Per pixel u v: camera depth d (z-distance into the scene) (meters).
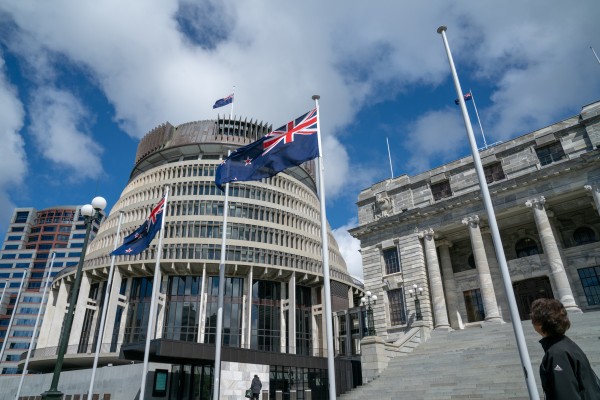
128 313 71.81
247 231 78.38
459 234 42.25
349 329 69.50
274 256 77.12
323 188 17.59
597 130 35.09
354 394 24.62
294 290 75.88
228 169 22.16
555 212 37.97
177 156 91.06
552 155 37.41
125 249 28.98
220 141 88.81
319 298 83.06
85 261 77.62
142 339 69.25
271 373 34.22
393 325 41.06
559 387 4.30
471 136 16.23
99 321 74.44
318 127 19.19
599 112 35.16
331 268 85.75
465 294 41.06
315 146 18.78
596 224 36.62
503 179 39.09
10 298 165.50
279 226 81.81
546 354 4.68
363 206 48.25
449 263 42.16
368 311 42.41
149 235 28.64
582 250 35.69
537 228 36.91
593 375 4.44
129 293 73.06
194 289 73.56
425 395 20.98
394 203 45.69
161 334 69.25
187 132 91.81
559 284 32.31
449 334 33.94
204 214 78.94
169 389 36.53
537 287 37.62
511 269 38.78
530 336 26.58
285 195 88.00
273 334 74.81
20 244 182.62
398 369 26.56
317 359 37.12
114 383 40.19
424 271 40.56
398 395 22.12
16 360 142.12
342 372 29.94
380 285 42.97
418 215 41.78
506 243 40.50
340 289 86.19
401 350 31.23
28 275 172.50
